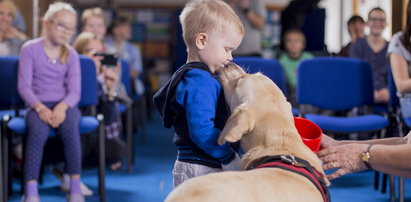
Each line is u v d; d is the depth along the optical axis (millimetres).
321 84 4109
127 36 6176
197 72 1727
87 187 3994
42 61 3348
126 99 4625
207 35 1771
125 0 10156
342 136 3807
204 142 1669
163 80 10188
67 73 3420
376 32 4684
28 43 3393
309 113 4137
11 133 3561
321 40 5434
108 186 4039
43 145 3229
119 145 4062
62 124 3268
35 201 3133
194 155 1760
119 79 4594
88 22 4809
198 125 1667
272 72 4121
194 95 1688
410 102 3646
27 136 3240
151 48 10195
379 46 4695
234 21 1800
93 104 3699
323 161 1848
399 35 3787
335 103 4109
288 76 4961
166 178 4312
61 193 3816
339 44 8297
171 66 10156
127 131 4594
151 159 5105
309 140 1643
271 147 1530
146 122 7812
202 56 1793
